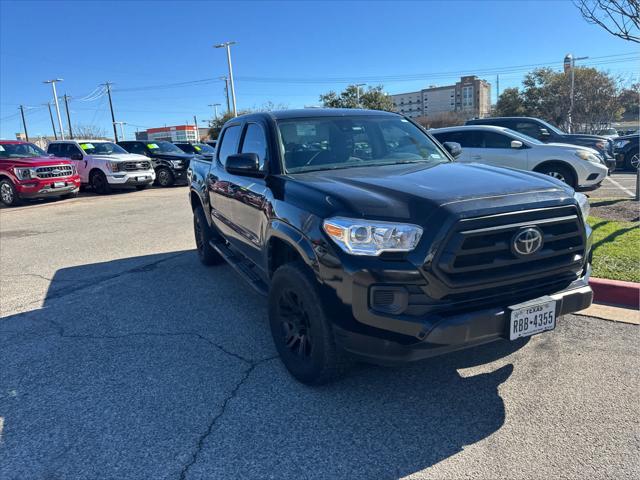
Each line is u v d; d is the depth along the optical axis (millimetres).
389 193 2941
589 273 3162
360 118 4496
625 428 2746
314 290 3010
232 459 2639
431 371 3475
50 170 14727
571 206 2908
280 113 4379
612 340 3764
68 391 3406
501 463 2525
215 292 5449
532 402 3035
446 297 2686
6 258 7641
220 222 5410
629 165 16484
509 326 2717
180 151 20797
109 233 9391
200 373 3592
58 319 4812
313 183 3318
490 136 10492
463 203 2703
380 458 2607
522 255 2738
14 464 2656
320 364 3078
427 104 132125
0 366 3832
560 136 12469
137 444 2793
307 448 2709
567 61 31797
